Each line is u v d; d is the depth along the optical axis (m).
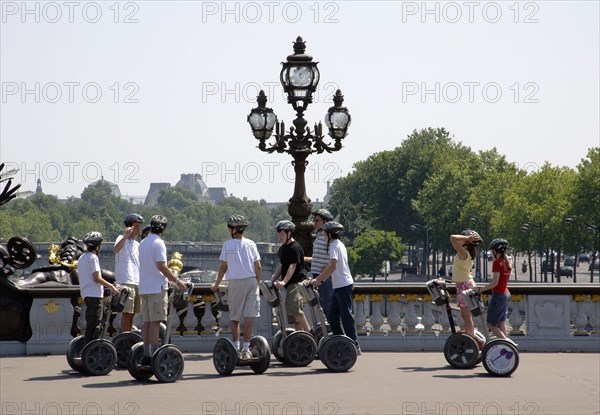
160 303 48.91
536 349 59.75
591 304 59.94
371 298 60.50
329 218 56.09
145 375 48.50
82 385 47.50
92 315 51.50
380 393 44.34
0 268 59.75
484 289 51.19
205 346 59.88
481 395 43.91
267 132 61.66
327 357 50.91
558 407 41.22
